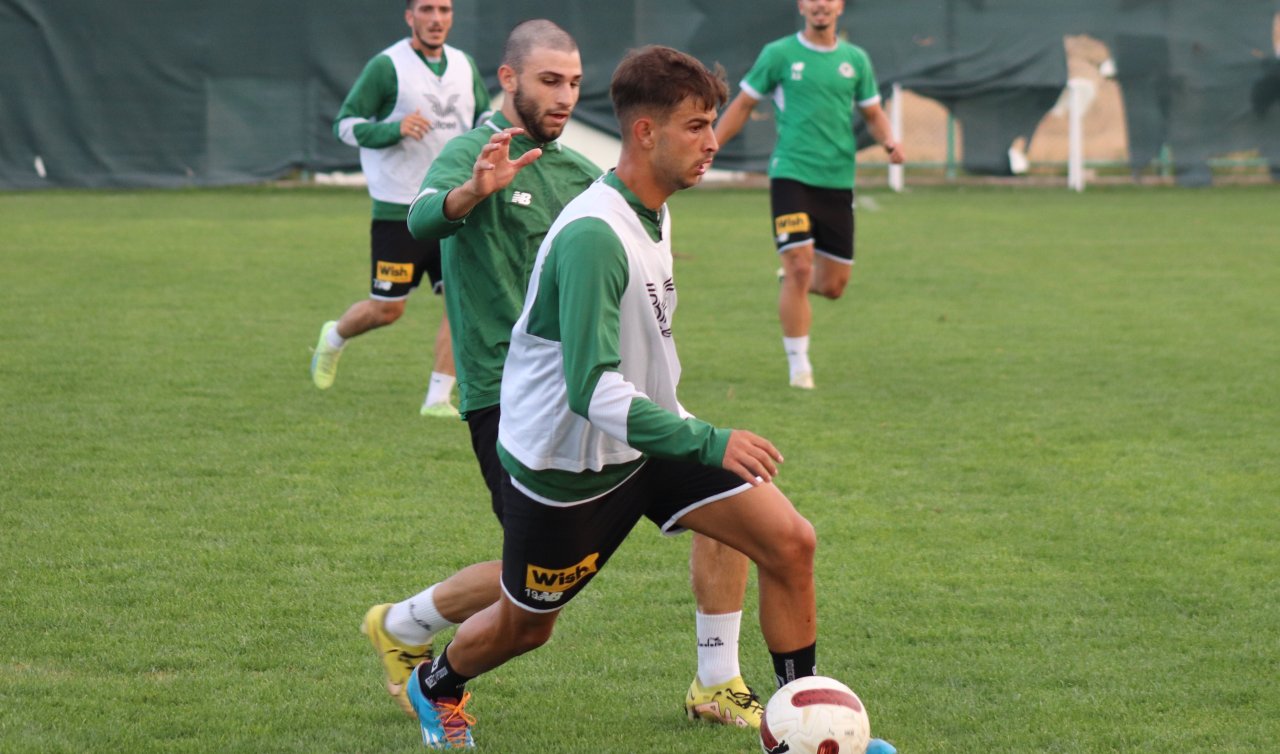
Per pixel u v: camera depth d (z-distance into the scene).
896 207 47.75
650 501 8.76
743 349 24.33
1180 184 53.22
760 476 7.38
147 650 10.71
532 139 10.41
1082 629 11.38
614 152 49.78
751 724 9.53
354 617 11.51
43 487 15.10
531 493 8.27
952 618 11.63
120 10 47.97
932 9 50.84
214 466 16.08
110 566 12.63
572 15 48.72
